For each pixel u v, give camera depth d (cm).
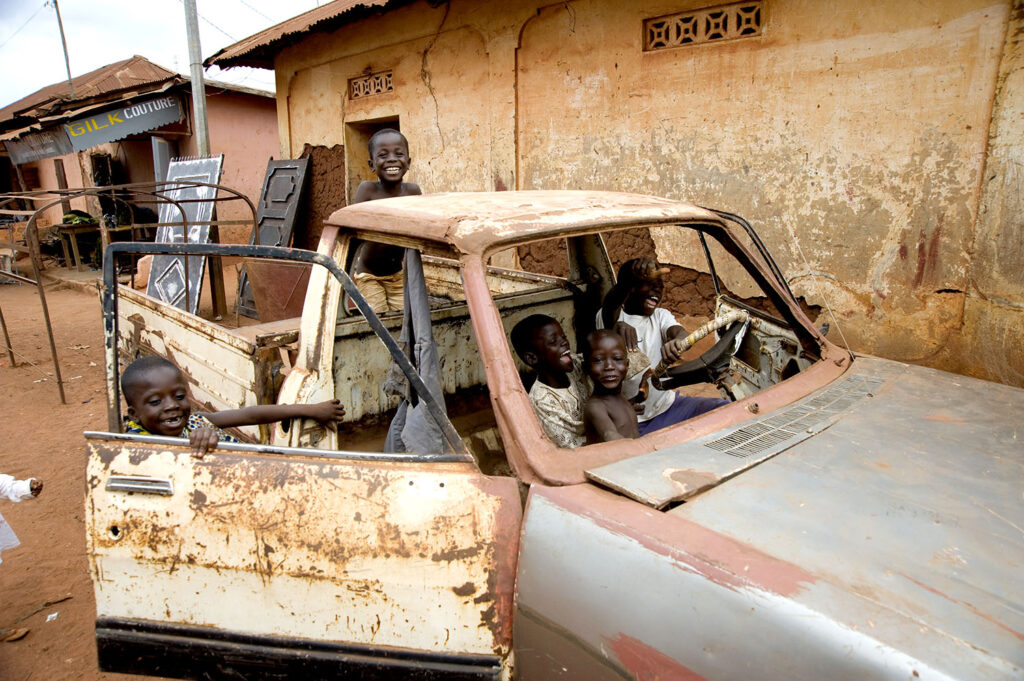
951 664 115
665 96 548
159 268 880
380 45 797
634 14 555
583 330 380
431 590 168
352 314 296
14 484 275
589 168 612
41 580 334
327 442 255
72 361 736
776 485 166
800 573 135
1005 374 392
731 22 505
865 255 460
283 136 1000
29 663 277
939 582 133
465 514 169
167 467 184
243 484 180
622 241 602
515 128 663
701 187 539
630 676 143
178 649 184
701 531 148
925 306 438
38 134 1269
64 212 1850
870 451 182
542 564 158
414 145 784
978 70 397
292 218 957
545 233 208
